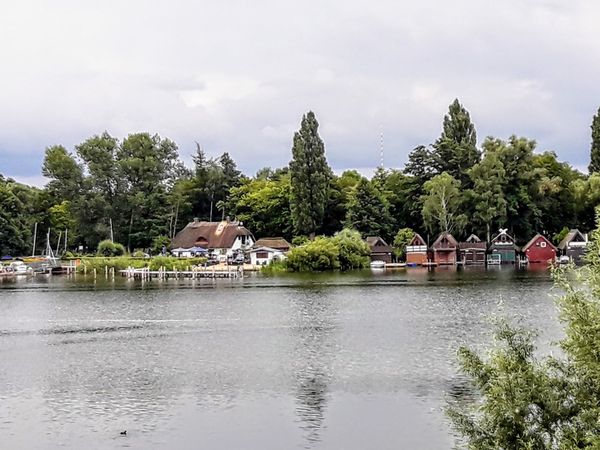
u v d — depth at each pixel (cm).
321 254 13250
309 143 15575
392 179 17250
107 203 16500
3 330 5659
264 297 7962
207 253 15712
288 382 3672
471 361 2181
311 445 2736
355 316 6128
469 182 15938
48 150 16675
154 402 3331
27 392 3550
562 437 1948
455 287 8762
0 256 15025
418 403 3241
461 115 17112
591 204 15250
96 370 4050
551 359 2109
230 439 2805
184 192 19325
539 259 14550
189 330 5522
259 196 17288
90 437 2845
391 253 15038
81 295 8662
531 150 15362
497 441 2009
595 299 2008
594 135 16688
